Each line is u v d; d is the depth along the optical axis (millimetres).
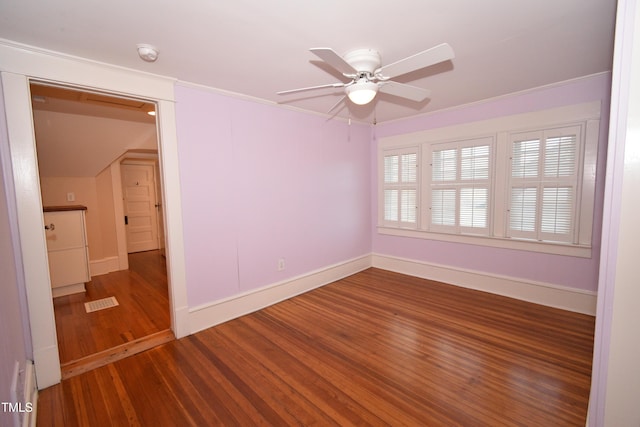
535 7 1560
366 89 1938
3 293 1377
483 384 1923
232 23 1651
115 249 4707
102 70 2123
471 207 3523
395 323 2783
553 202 2953
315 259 3797
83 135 3627
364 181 4453
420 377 2008
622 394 953
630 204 890
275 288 3334
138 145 4062
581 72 2529
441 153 3727
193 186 2635
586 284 2846
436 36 1850
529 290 3186
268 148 3188
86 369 2139
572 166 2814
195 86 2584
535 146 3008
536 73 2535
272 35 1792
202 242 2719
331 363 2188
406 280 4016
